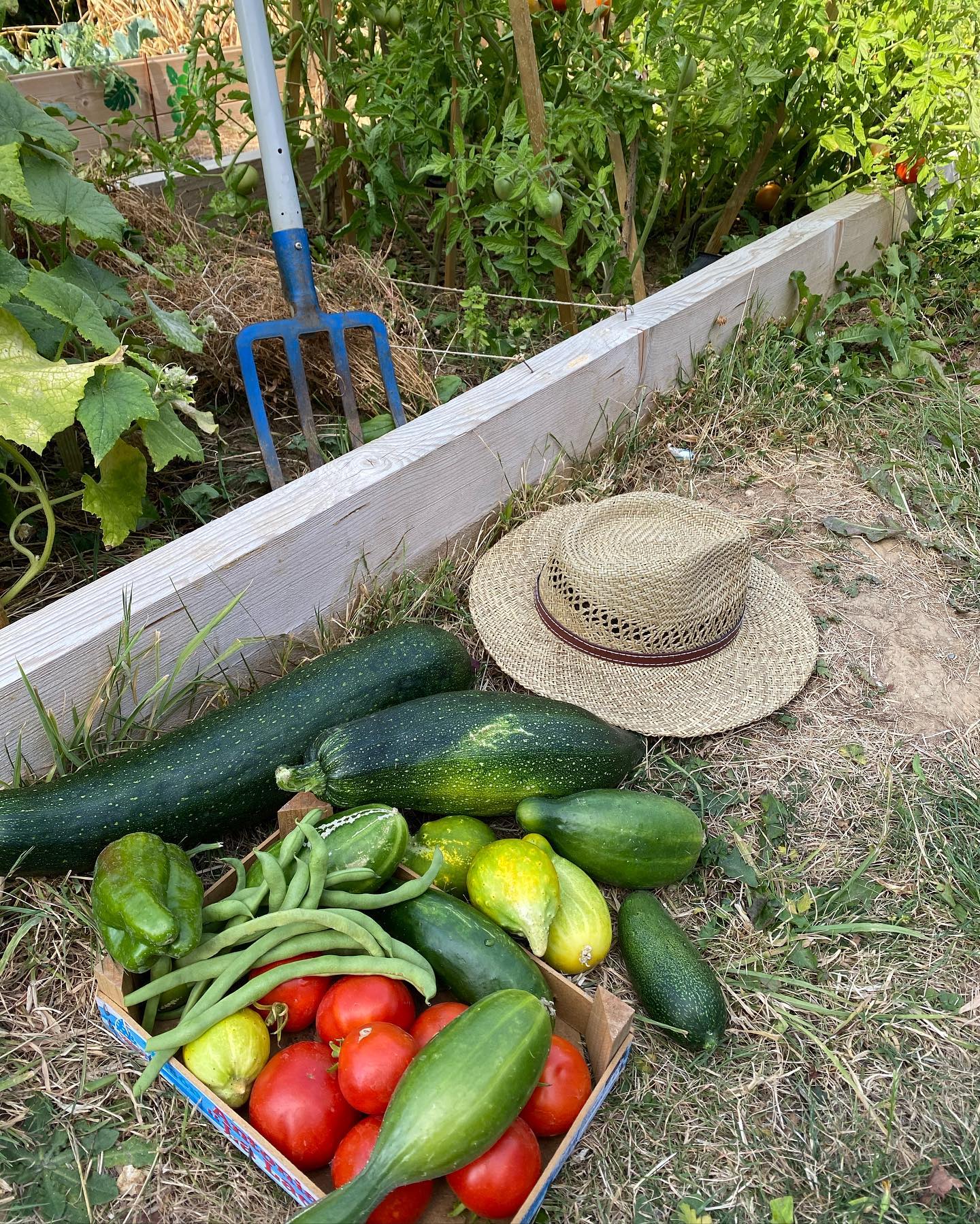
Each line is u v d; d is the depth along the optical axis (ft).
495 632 7.38
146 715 6.41
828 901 6.09
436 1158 3.82
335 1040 4.65
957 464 10.32
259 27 7.48
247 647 6.90
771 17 10.91
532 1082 4.11
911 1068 5.24
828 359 12.04
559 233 10.14
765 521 9.50
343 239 12.09
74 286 6.49
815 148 13.92
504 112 11.34
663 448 10.41
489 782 5.87
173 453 6.84
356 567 7.51
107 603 6.09
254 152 13.26
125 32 17.17
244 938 4.76
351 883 5.00
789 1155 4.83
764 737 7.19
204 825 5.76
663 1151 4.79
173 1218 4.41
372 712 6.41
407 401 9.54
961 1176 4.80
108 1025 4.93
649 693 6.90
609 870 5.70
